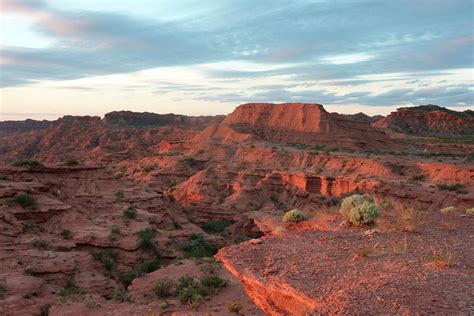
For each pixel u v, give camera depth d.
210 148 124.00
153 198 57.88
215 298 25.72
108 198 52.25
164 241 44.12
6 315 25.72
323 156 96.94
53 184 48.75
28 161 52.53
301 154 101.19
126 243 40.22
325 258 9.96
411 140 195.88
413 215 13.05
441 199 55.06
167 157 120.00
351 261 9.46
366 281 7.96
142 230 43.97
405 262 8.80
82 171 56.59
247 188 81.19
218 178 90.94
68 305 27.03
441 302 6.59
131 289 31.47
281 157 103.62
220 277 30.55
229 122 155.00
